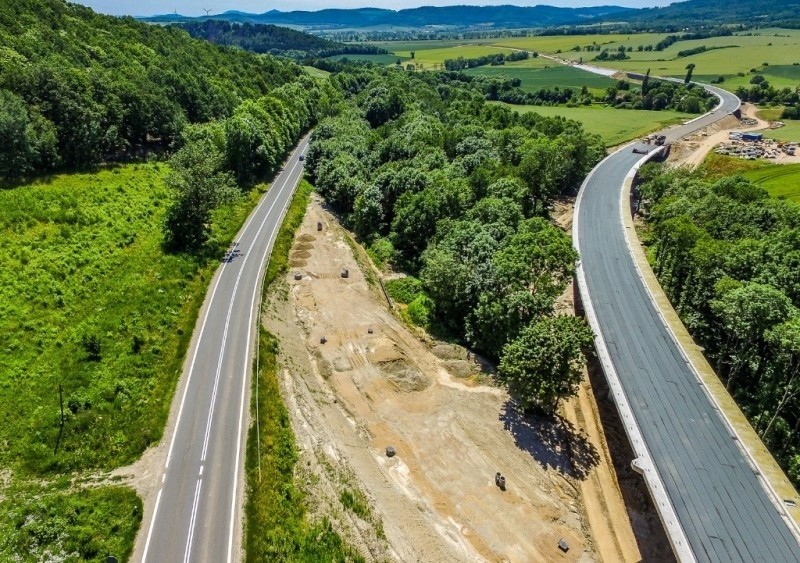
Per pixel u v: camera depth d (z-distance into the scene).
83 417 47.97
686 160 160.75
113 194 91.88
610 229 93.75
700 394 54.72
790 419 56.91
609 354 60.56
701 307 71.81
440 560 42.78
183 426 50.22
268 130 130.38
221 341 62.97
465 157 117.56
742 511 42.00
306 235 100.56
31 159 88.94
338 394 61.94
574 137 129.62
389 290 87.00
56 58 112.38
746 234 79.62
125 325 60.44
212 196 82.56
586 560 45.03
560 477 52.78
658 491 43.62
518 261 66.75
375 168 124.44
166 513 41.62
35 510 39.84
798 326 51.03
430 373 66.50
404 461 53.31
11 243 69.12
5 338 54.97
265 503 42.31
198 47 187.88
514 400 62.16
